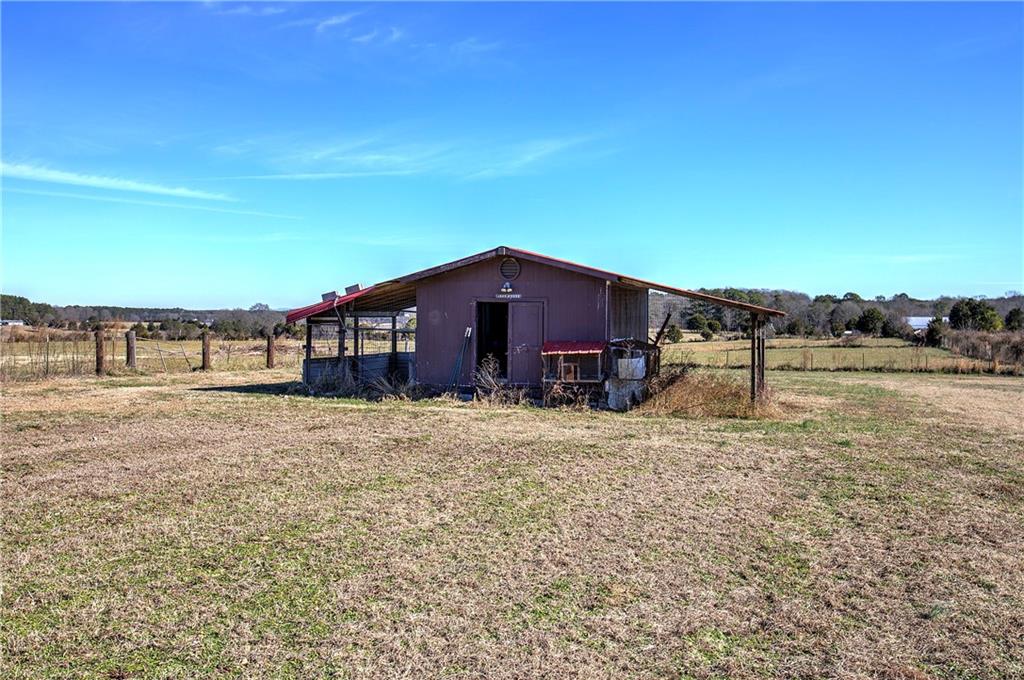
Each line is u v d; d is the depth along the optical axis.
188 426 11.51
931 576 5.12
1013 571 5.23
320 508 6.68
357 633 4.13
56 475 8.05
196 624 4.25
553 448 9.69
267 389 17.55
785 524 6.30
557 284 15.23
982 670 3.80
